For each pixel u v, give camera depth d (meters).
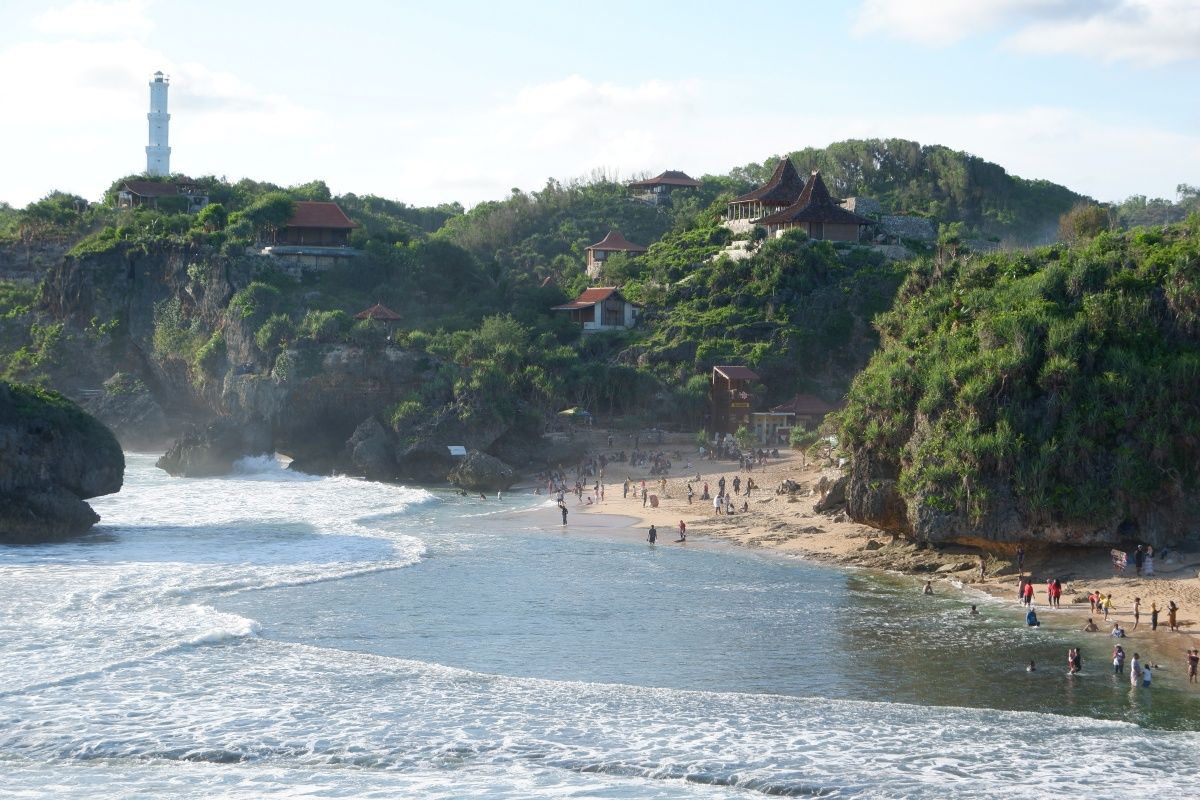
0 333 173.12
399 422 126.06
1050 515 61.75
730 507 89.25
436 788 32.38
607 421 148.25
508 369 139.00
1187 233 73.06
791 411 143.38
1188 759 35.19
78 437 79.12
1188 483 62.19
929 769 34.28
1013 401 63.97
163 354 162.38
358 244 181.50
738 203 189.00
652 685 43.25
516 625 52.50
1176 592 56.38
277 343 138.25
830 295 159.12
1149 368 62.91
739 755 35.34
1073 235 149.50
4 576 60.56
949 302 74.19
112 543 73.94
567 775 33.66
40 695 39.94
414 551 72.19
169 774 33.22
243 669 44.00
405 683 42.69
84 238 190.00
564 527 85.25
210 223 177.75
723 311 162.75
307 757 34.84
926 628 52.00
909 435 68.12
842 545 73.44
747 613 55.19
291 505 97.38
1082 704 40.84
